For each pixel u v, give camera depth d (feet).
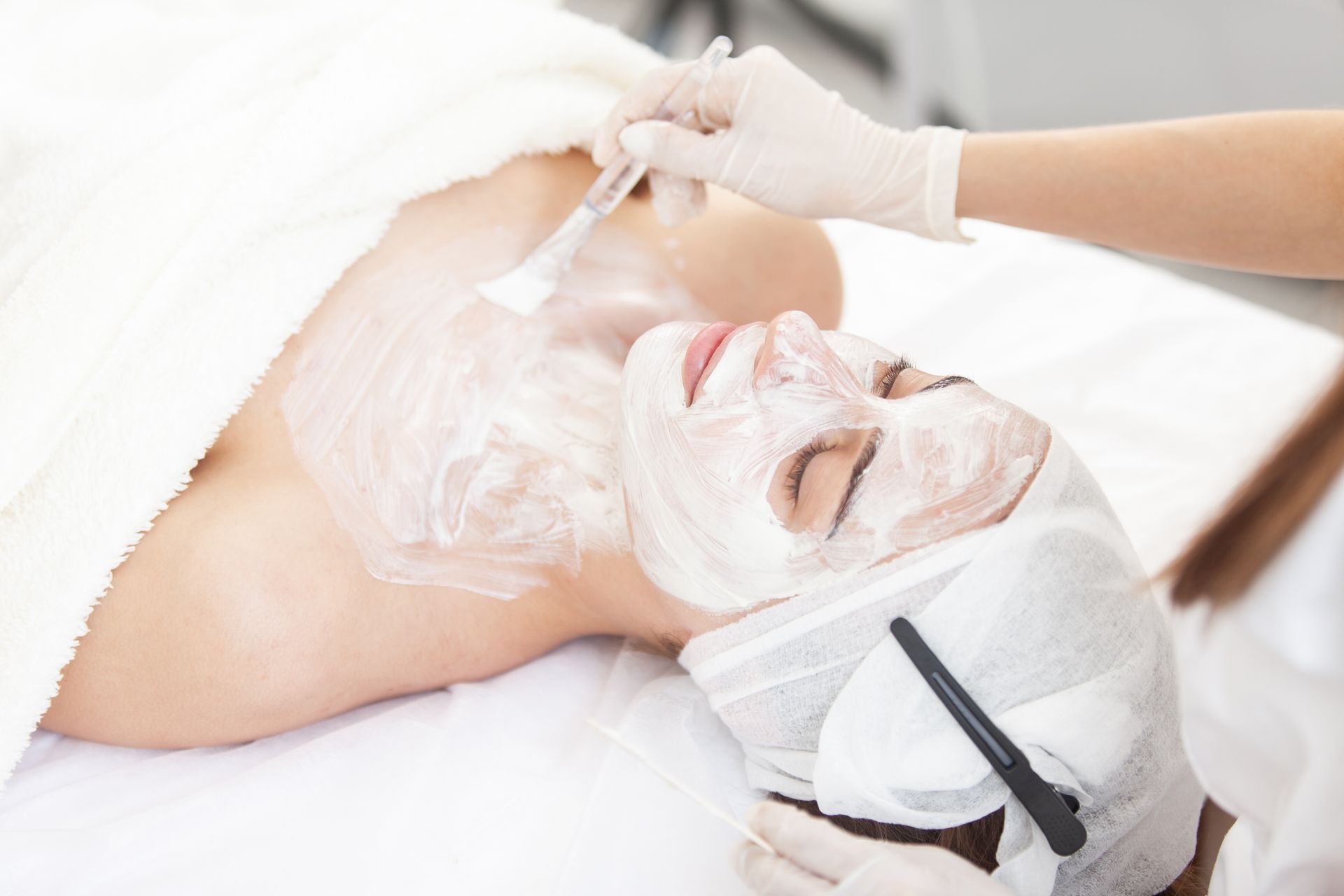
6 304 3.04
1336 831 2.19
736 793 3.17
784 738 3.00
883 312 5.19
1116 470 4.48
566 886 2.80
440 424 3.36
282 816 2.94
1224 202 3.16
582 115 3.78
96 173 3.20
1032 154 3.43
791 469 2.91
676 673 3.58
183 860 2.80
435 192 3.62
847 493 2.84
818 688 2.89
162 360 3.05
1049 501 2.81
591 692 3.60
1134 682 2.79
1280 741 2.30
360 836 2.90
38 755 3.21
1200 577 2.31
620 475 3.30
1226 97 7.73
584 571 3.40
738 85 3.51
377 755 3.15
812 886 2.49
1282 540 2.15
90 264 3.02
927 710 2.75
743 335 3.11
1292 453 2.15
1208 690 2.40
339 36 3.59
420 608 3.31
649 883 2.87
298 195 3.23
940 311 5.16
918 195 3.56
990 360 5.00
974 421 2.90
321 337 3.34
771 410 2.95
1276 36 8.10
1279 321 5.22
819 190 3.61
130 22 4.04
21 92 3.62
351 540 3.19
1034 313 5.22
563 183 3.84
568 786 3.13
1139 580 2.90
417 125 3.46
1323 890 2.28
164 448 3.01
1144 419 4.67
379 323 3.41
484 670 3.54
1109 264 5.49
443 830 2.94
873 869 2.41
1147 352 5.02
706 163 3.50
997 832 2.80
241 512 3.10
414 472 3.30
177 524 3.06
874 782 2.73
